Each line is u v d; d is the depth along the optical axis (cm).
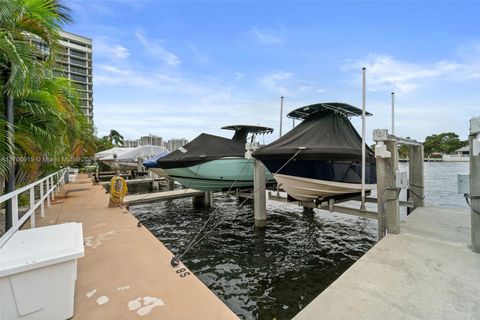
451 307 203
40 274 172
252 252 576
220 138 920
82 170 2375
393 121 729
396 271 265
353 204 1026
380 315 192
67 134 554
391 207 401
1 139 328
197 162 797
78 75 5300
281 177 609
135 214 960
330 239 661
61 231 219
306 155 532
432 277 252
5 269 156
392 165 415
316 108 632
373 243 630
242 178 879
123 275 254
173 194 1028
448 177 2047
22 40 355
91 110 5378
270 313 353
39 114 409
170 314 188
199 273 475
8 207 357
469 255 307
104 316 185
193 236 699
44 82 419
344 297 217
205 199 1079
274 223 812
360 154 546
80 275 254
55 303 177
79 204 684
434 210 569
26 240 197
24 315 166
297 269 491
